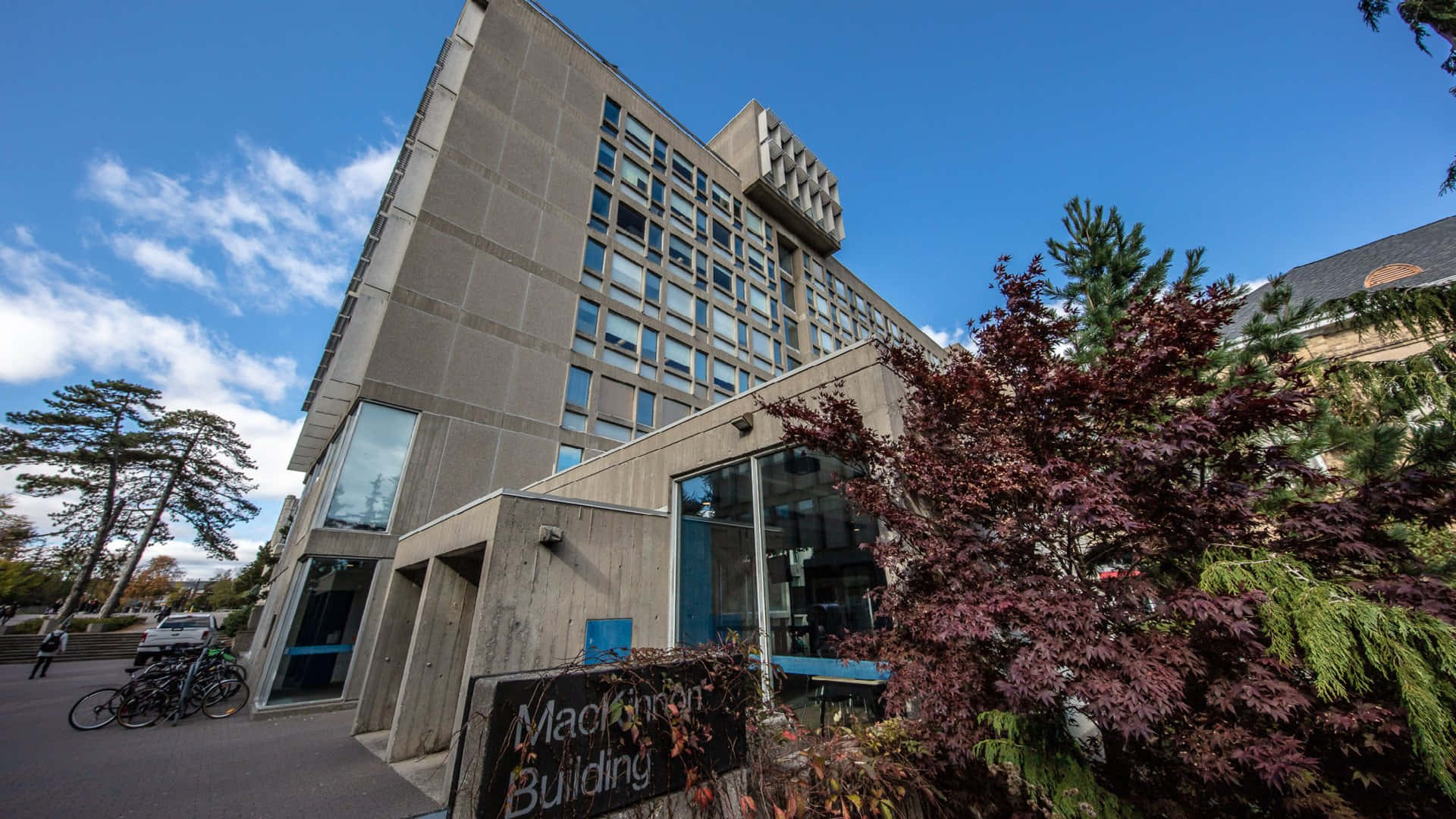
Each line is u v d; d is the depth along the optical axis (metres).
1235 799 2.83
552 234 16.94
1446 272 8.69
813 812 3.30
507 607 5.18
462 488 12.59
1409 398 3.95
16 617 33.28
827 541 5.46
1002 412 3.66
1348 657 2.35
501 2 18.66
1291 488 3.83
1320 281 11.30
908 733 3.72
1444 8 3.84
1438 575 3.38
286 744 6.83
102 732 7.63
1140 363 3.18
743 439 6.57
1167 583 3.30
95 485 29.05
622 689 2.98
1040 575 3.11
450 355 13.30
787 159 30.95
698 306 21.78
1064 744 2.99
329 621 10.28
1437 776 2.21
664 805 2.94
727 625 6.12
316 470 17.72
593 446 15.69
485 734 2.52
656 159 22.77
